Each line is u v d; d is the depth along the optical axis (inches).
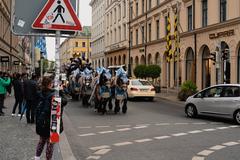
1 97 632.4
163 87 1696.6
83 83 909.8
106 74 726.5
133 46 2169.0
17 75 634.8
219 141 422.3
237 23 1069.8
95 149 375.2
